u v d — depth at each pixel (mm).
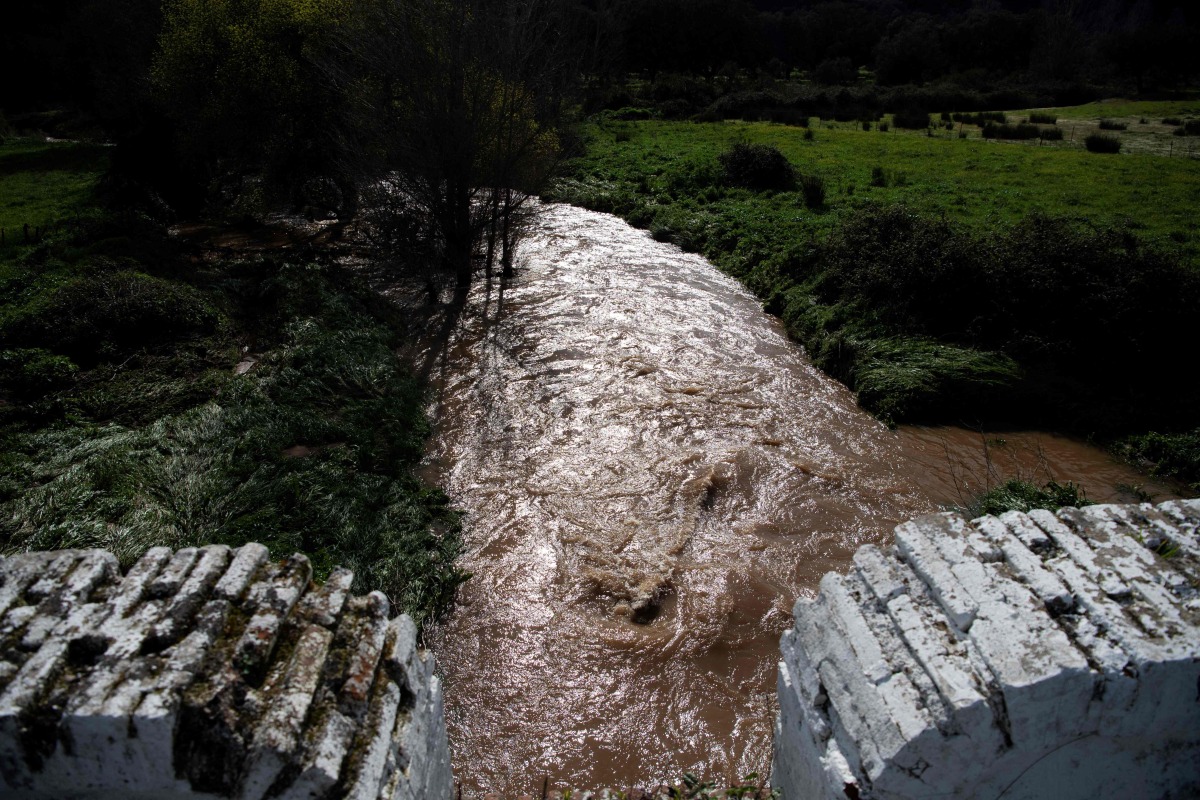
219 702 3258
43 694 3246
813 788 4199
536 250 22922
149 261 18578
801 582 9578
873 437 13094
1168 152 32469
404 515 10398
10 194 27562
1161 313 14180
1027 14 72188
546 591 9383
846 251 18156
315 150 23531
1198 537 3982
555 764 7168
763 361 15953
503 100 18297
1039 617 3568
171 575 3875
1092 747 3545
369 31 19016
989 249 16094
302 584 4066
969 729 3361
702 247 23109
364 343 15172
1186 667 3344
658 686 8023
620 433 12961
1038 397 13773
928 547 4047
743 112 47500
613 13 48000
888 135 37781
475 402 14078
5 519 9320
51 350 14266
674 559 9891
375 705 3803
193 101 23516
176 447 11242
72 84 43594
